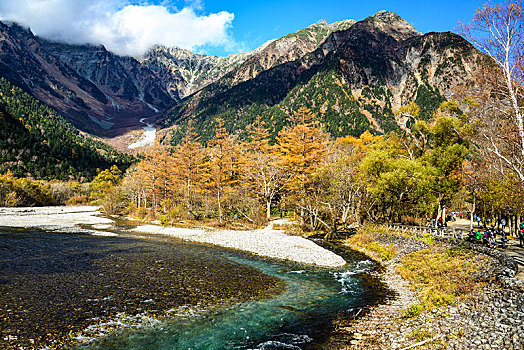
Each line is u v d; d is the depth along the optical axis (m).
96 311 12.47
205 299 14.40
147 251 25.62
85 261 20.89
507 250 21.50
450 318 11.03
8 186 85.56
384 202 38.72
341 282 17.95
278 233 37.69
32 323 11.09
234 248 28.41
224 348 9.79
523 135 12.98
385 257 24.56
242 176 53.84
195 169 59.34
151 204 75.56
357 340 10.14
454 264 18.70
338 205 38.19
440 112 38.81
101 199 74.12
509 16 12.41
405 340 9.75
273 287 16.72
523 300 11.27
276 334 10.80
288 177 51.19
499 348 8.39
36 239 30.30
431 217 40.97
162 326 11.40
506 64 12.93
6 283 15.27
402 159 36.31
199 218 51.00
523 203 25.31
